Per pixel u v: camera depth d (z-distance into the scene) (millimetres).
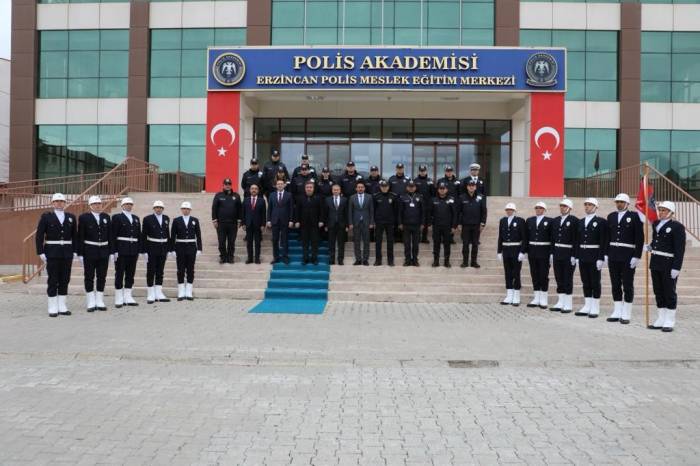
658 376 7164
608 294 13547
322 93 20859
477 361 7723
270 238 16547
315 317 11141
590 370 7457
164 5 26703
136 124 26422
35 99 26969
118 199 17922
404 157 25797
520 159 25281
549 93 20188
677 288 13695
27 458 4484
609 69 26094
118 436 4984
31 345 8352
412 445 4836
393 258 14719
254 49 20438
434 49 20328
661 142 25875
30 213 19172
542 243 12680
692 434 5117
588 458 4566
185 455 4586
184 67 26656
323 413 5672
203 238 16422
